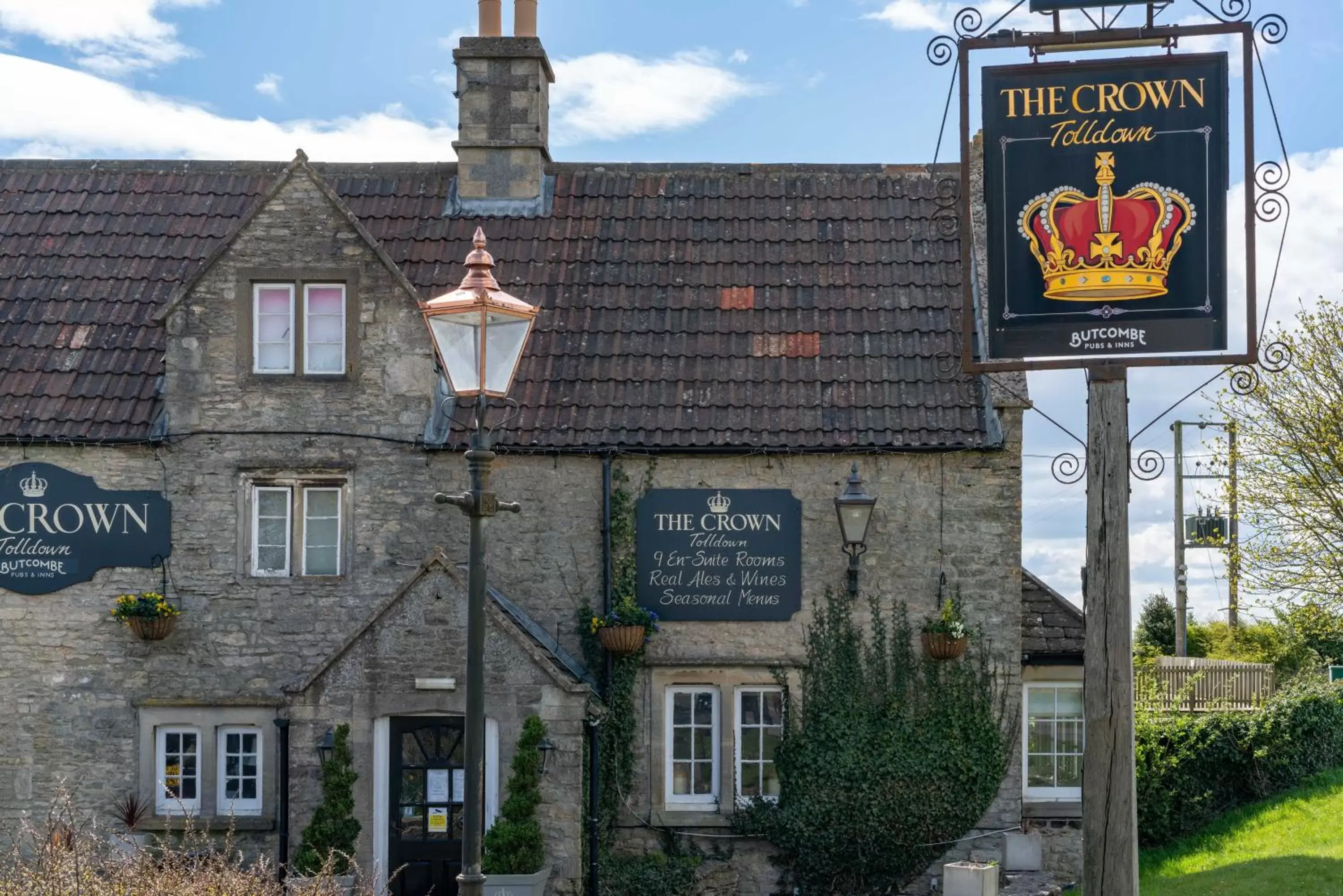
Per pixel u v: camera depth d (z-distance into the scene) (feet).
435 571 59.36
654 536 64.80
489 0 75.00
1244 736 74.02
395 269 65.16
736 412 65.41
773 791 64.95
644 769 64.34
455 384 40.19
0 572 64.59
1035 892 60.49
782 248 72.13
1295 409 96.27
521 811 57.57
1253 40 47.42
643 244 72.54
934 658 63.72
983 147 55.67
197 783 64.28
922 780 63.52
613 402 65.98
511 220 73.77
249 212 65.31
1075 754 66.39
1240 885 58.49
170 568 64.59
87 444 64.49
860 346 67.67
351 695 59.11
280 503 65.26
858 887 63.93
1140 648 99.04
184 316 65.05
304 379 65.00
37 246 71.77
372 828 58.65
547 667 58.75
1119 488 47.42
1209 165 47.75
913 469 64.69
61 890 41.70
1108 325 47.96
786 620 64.49
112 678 64.34
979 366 48.42
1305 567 96.32
